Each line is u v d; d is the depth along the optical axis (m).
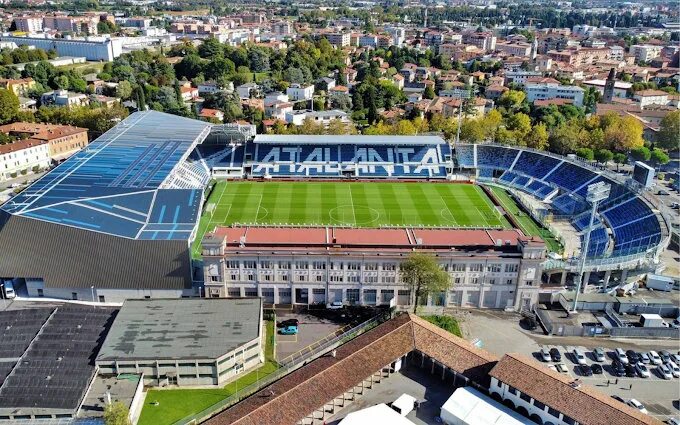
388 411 95.81
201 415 97.44
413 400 99.94
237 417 89.31
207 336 110.38
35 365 102.69
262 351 114.50
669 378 109.75
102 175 163.75
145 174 166.62
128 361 103.38
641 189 187.75
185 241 131.25
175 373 104.88
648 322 126.88
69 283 133.50
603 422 88.25
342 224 176.25
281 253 131.88
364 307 135.50
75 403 94.19
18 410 92.88
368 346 106.75
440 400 102.88
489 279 134.88
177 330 112.12
